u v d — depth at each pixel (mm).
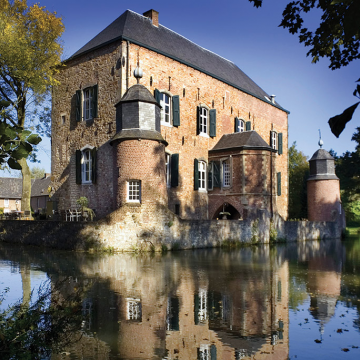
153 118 19219
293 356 5297
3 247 19609
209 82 27609
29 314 5223
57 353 5301
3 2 23344
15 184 60562
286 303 8234
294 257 16766
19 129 3131
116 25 24172
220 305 7984
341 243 26125
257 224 23125
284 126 36594
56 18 23719
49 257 15391
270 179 25781
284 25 6320
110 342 5793
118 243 17531
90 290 9195
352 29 1938
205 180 27234
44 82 23469
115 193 18938
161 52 23609
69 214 24016
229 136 27750
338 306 8008
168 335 6141
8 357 4391
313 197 34844
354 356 5285
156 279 10680
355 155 41594
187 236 19141
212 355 5336
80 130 24141
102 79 22859
